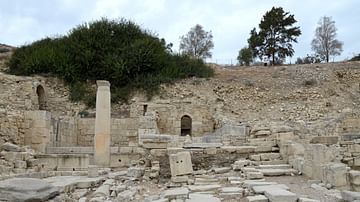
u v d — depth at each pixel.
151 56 41.66
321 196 11.08
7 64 43.88
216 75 46.19
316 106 37.97
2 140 22.91
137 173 15.50
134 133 30.73
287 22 75.38
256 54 76.38
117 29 45.16
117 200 11.77
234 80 43.72
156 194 12.51
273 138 19.23
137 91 39.16
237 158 17.64
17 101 32.28
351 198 9.33
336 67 47.75
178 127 35.03
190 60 45.75
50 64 40.41
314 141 18.58
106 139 21.84
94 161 21.91
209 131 35.38
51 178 15.61
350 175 12.62
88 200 12.14
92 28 44.31
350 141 17.98
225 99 39.59
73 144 30.58
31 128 24.86
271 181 13.85
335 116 34.19
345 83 44.47
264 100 40.03
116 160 23.12
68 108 37.62
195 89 40.06
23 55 43.12
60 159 20.09
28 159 19.02
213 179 14.48
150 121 30.03
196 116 35.44
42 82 37.62
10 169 17.33
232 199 11.23
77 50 41.62
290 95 40.44
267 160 17.45
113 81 40.50
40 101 37.59
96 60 41.16
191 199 10.90
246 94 40.78
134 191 12.84
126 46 42.62
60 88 39.31
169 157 15.42
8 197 8.50
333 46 81.38
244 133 26.67
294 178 14.62
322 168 13.38
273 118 36.41
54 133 27.25
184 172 15.02
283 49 75.06
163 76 40.69
